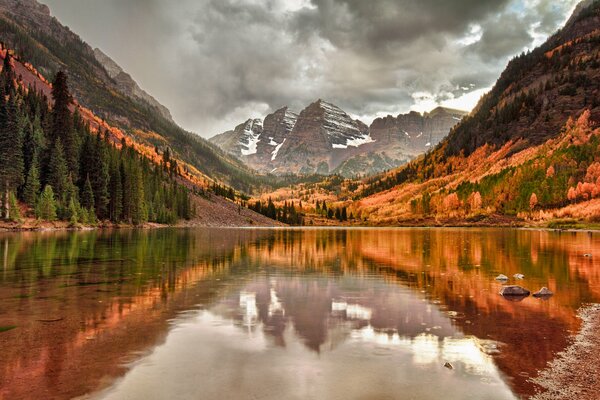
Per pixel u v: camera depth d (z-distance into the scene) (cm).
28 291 2280
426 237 9462
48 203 9838
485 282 2733
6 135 9438
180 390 993
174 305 1962
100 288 2394
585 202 17375
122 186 13562
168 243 6328
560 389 1019
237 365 1170
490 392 1001
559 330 1547
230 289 2417
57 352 1256
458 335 1479
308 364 1182
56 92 12175
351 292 2353
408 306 1980
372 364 1188
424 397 969
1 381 1034
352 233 12375
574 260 4128
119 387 1006
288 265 3700
